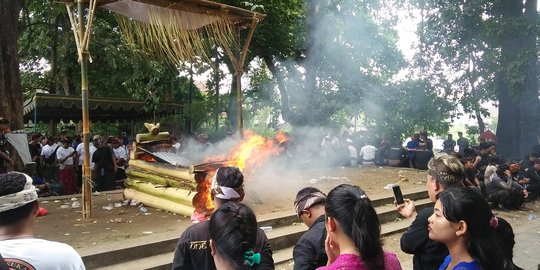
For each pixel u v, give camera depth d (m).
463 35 16.09
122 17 8.88
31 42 19.56
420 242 3.00
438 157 3.16
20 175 2.16
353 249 2.03
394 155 15.80
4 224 2.07
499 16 15.94
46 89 22.02
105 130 25.06
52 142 13.75
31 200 2.14
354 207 2.04
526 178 12.55
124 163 14.13
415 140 15.91
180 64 8.64
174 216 7.48
